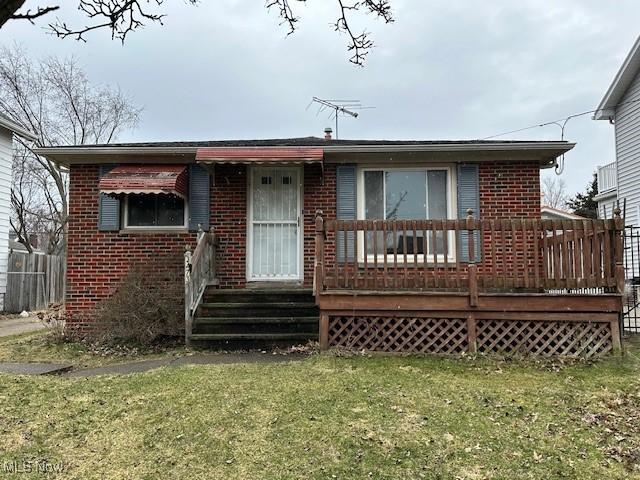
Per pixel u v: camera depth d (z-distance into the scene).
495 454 3.70
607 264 6.52
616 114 17.12
